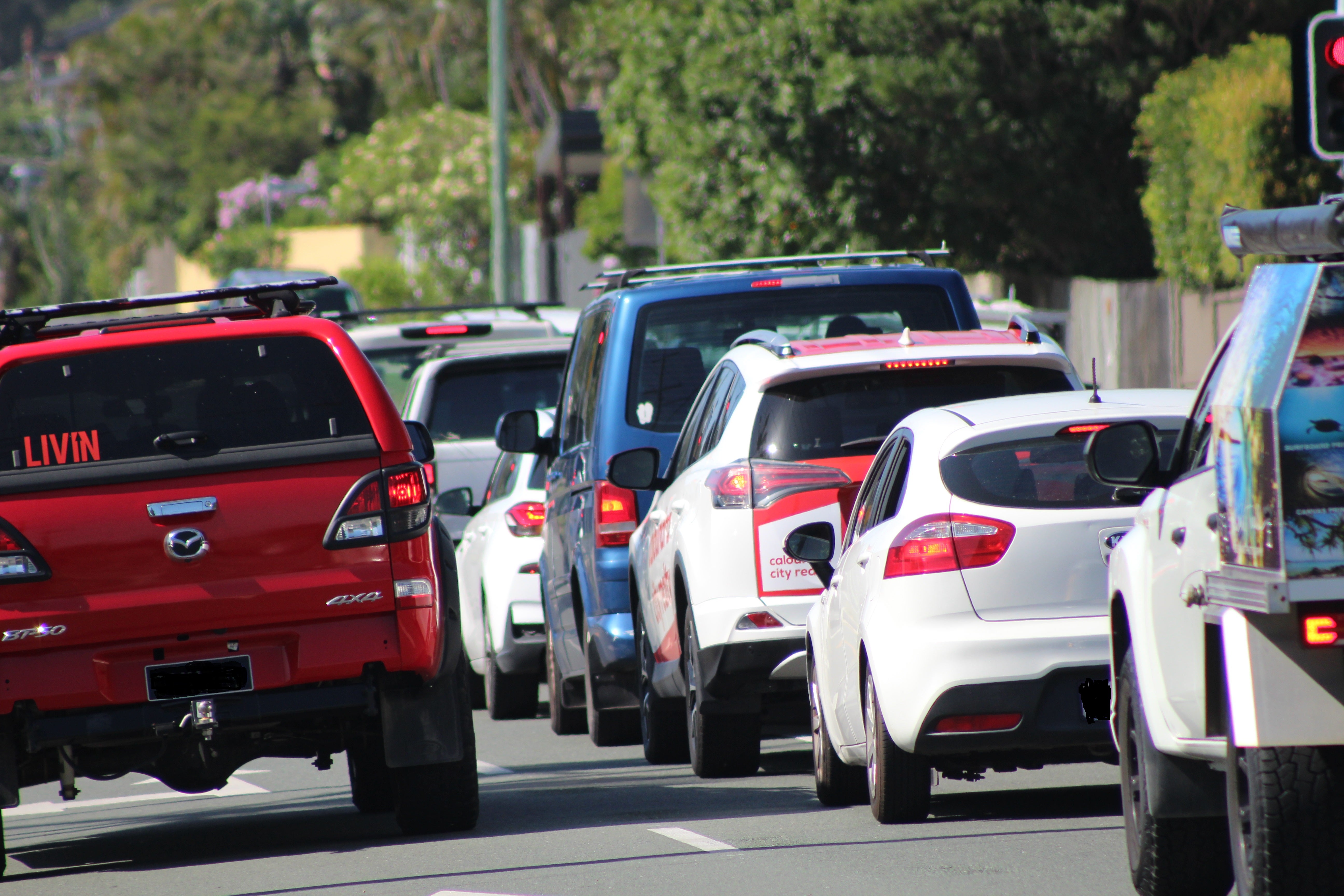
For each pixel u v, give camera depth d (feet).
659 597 140.77
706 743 137.80
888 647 105.40
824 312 153.99
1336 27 139.13
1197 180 305.53
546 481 181.78
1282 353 70.03
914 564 104.73
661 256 440.04
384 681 113.19
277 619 110.63
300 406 112.47
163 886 108.06
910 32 344.90
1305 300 69.51
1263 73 301.43
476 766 119.03
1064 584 103.45
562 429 176.35
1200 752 79.46
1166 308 323.57
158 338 112.16
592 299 177.37
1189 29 340.80
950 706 103.30
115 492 110.11
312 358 113.19
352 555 111.55
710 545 127.54
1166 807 83.46
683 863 104.17
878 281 154.51
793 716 142.72
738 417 128.77
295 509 111.24
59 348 111.24
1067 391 123.44
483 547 200.23
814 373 126.31
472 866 106.83
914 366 125.29
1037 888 92.32
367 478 112.16
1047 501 104.37
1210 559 75.92
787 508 125.70
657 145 383.65
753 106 356.18
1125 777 88.99
